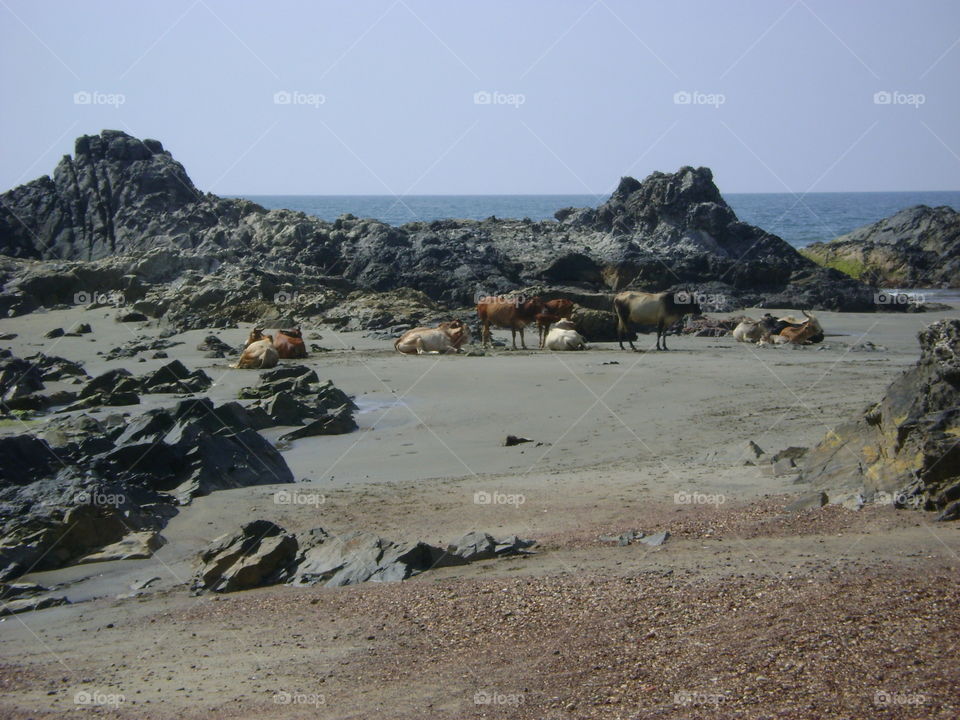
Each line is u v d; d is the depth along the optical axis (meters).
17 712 7.33
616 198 67.38
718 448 16.73
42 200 60.69
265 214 60.44
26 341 35.94
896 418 12.17
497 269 50.81
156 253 48.09
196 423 17.14
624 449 17.52
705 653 7.34
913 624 7.45
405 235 57.12
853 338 37.56
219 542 11.67
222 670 8.06
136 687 7.78
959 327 12.22
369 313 39.50
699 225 60.41
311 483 15.75
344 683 7.55
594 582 9.39
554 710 6.69
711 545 10.38
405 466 16.94
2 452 14.74
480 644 8.11
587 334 37.47
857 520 10.70
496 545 11.07
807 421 19.05
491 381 25.48
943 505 10.63
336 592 10.27
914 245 67.94
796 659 7.02
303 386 23.02
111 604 10.55
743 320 37.22
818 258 67.06
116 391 23.84
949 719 6.00
